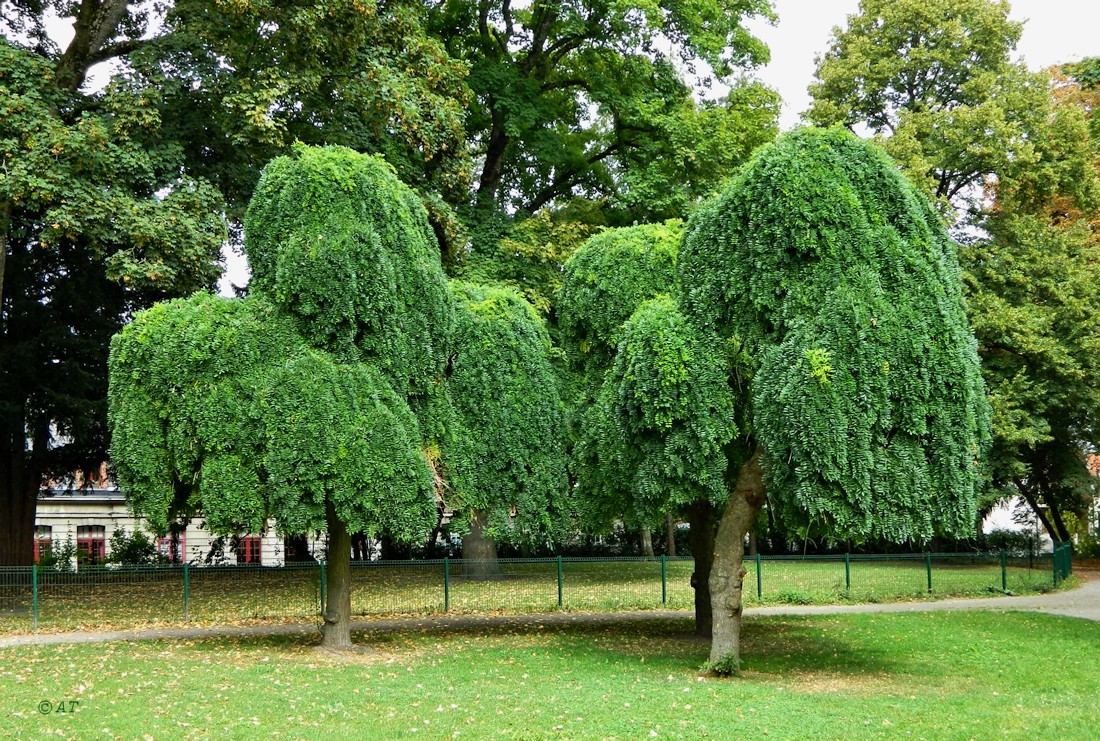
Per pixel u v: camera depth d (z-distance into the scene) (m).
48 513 31.38
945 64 29.09
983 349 26.47
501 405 14.53
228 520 11.78
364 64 19.12
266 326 12.38
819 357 10.34
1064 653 13.62
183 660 12.62
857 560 25.75
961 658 13.25
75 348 20.31
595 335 14.45
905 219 11.30
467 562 22.67
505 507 14.46
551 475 14.86
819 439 10.16
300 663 12.43
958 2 29.02
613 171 27.75
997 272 26.59
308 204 12.52
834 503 10.22
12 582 17.33
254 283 12.90
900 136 26.95
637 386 11.65
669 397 11.41
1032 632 15.69
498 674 11.78
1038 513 33.16
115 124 17.11
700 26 24.75
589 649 14.09
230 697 9.98
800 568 24.36
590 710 9.50
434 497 12.52
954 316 11.09
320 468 11.64
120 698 9.89
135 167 17.00
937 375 10.56
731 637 11.84
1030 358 25.61
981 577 23.25
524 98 24.89
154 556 26.98
